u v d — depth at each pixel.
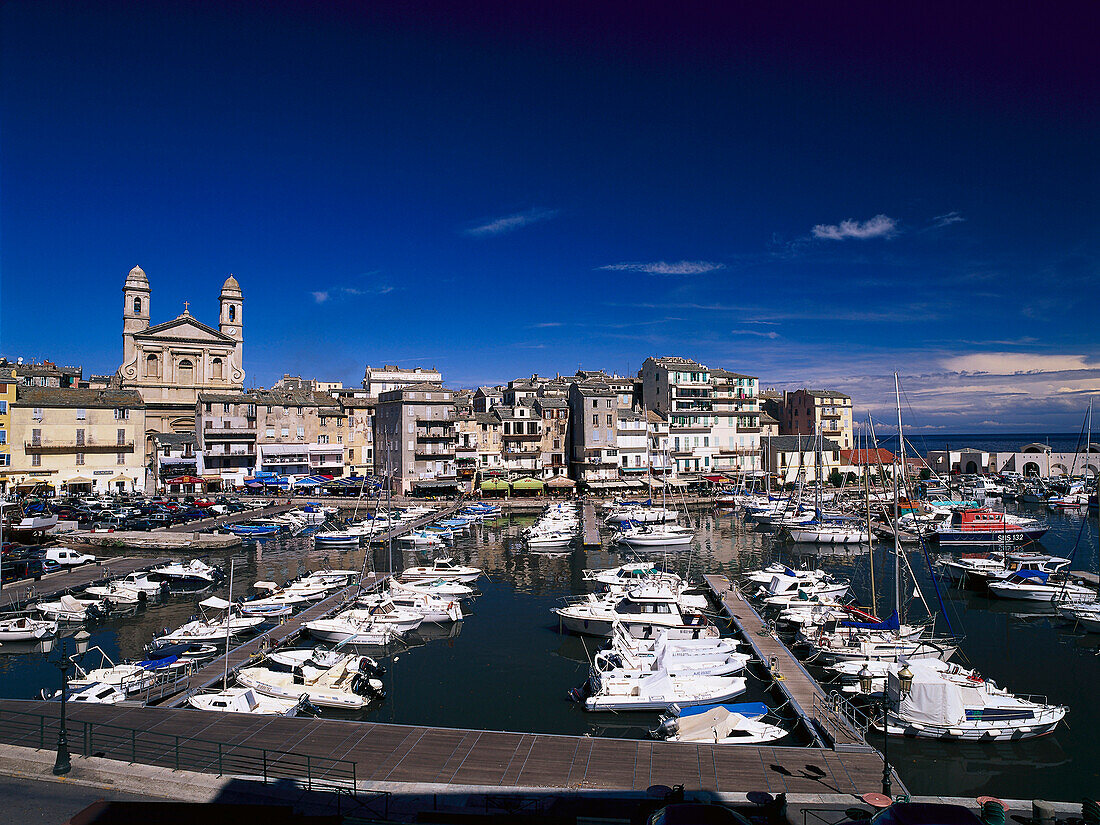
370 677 39.09
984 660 44.28
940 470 166.38
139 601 56.56
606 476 131.75
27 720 29.47
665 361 153.00
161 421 127.12
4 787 22.33
